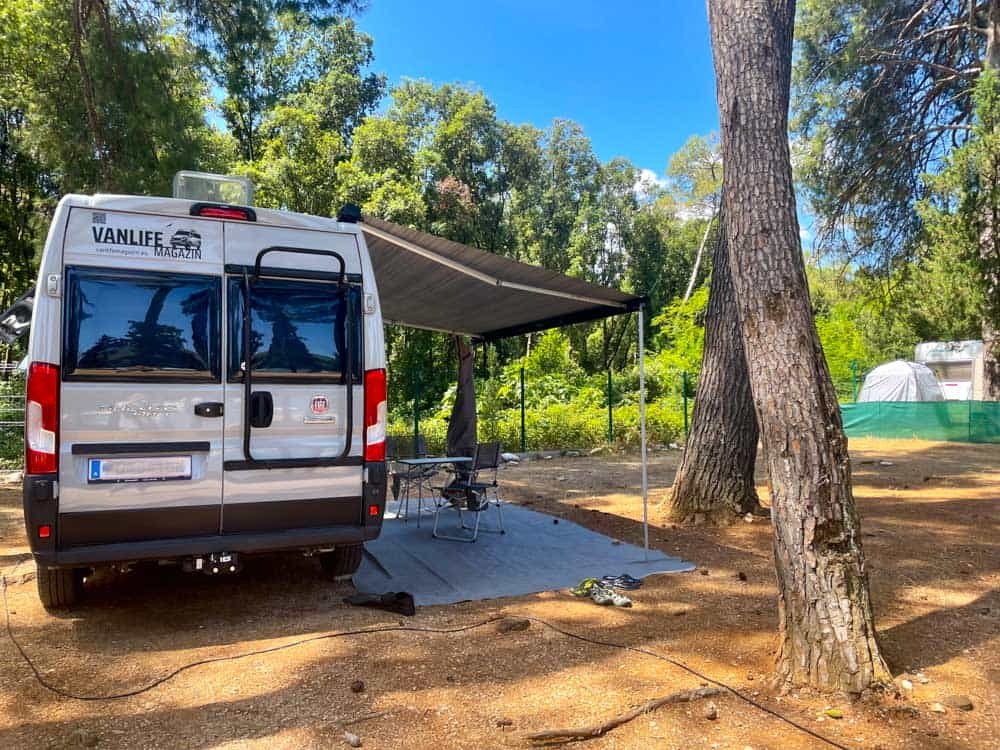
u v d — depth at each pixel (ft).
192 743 9.92
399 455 36.35
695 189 142.20
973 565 20.45
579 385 73.72
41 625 14.84
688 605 16.44
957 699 11.20
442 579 18.48
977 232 61.93
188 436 14.29
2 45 44.73
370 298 16.17
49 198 56.39
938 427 62.69
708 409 26.27
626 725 10.53
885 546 22.88
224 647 13.60
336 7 41.37
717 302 26.50
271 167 71.61
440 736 10.15
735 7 12.78
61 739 10.03
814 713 10.89
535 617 15.44
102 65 38.65
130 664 12.73
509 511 28.48
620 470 44.86
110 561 13.71
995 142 57.26
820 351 12.10
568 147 120.67
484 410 55.31
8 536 24.16
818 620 11.57
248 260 15.14
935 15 70.33
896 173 71.15
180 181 18.13
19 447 42.98
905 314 80.94
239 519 14.73
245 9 39.14
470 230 98.07
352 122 98.43
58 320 13.39
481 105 103.76
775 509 12.10
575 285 19.12
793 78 72.38
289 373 15.20
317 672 12.33
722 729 10.44
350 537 15.67
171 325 14.32
